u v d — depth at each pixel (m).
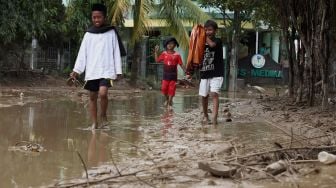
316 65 10.88
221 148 6.22
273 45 28.34
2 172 5.07
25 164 5.44
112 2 18.59
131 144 6.60
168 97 12.91
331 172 5.00
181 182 4.63
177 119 9.77
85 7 20.34
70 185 4.51
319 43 9.85
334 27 10.16
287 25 12.41
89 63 8.12
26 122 8.73
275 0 11.91
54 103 12.57
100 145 6.64
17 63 20.45
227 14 23.47
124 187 4.48
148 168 5.09
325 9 9.51
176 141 7.00
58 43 23.34
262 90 20.14
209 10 24.56
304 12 10.66
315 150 5.85
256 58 25.70
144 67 24.59
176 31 20.31
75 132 7.73
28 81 19.56
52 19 20.92
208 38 8.97
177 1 20.11
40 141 6.86
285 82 25.23
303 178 4.77
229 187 4.45
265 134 7.70
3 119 9.04
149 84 22.91
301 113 10.09
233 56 22.27
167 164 5.12
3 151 6.12
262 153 5.44
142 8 18.69
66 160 5.68
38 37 20.78
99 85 8.16
